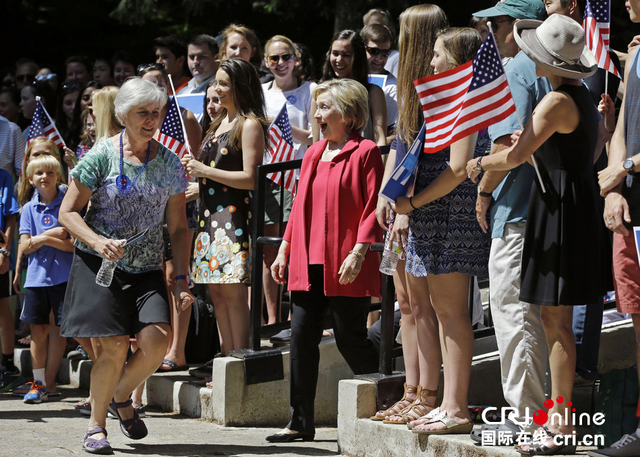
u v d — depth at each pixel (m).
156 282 10.12
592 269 7.54
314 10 24.45
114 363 10.02
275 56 15.07
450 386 8.82
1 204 15.59
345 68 13.34
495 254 8.38
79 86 19.22
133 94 9.84
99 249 9.63
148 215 10.12
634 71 7.94
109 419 12.44
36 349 14.85
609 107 9.07
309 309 10.46
